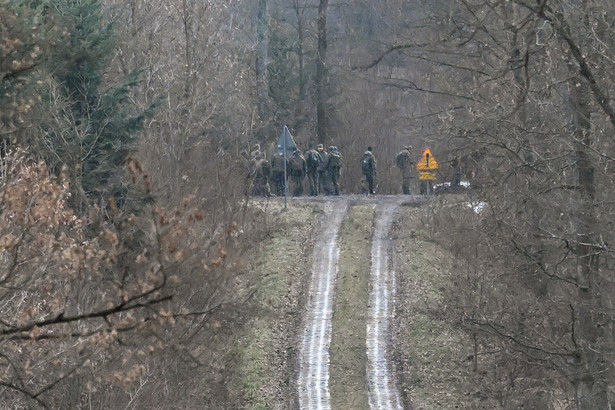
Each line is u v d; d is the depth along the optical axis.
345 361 60.22
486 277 56.41
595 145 40.19
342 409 53.69
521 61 34.28
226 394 54.09
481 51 40.44
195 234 26.52
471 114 43.50
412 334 63.00
